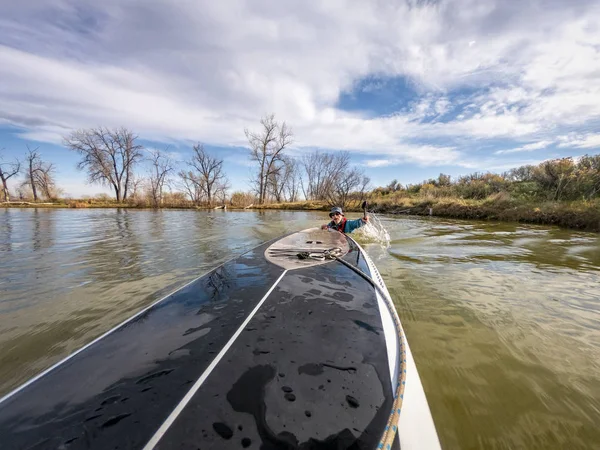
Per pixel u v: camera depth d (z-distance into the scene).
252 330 1.46
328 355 1.25
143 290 2.96
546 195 13.01
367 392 1.02
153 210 21.38
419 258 4.48
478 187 16.55
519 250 5.07
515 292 2.93
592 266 3.97
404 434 0.90
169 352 1.26
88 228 8.40
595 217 7.78
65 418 0.89
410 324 2.25
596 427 1.27
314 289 2.08
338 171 27.95
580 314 2.43
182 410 0.91
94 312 2.45
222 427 0.85
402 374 1.12
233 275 2.41
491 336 2.06
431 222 10.44
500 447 1.18
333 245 3.92
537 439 1.21
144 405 0.94
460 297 2.80
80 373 1.12
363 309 1.76
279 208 23.64
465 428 1.27
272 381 1.06
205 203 27.52
